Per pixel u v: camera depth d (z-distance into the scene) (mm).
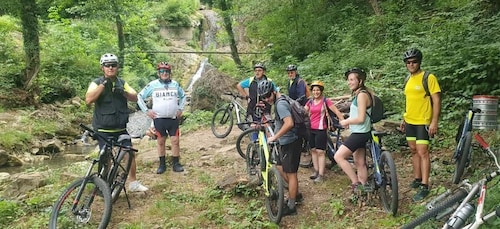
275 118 5094
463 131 5391
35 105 15578
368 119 5070
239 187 5934
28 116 13984
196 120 12406
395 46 12297
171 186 6488
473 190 3352
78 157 11211
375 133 5133
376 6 15180
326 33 16281
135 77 23406
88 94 5277
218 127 10508
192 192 6203
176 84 7195
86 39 23328
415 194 5219
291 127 4855
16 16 16656
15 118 13578
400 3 15336
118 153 5383
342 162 5273
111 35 23969
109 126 5398
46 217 5297
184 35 38750
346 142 5199
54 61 19203
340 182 6223
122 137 5230
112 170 5297
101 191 4852
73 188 4961
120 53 21672
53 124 13711
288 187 5266
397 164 6578
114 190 5582
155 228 5074
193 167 7500
